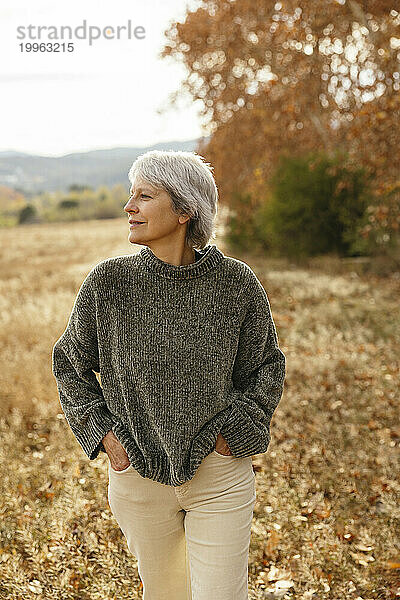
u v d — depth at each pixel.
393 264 12.74
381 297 9.96
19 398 5.37
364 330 7.80
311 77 11.32
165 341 2.02
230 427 2.07
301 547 3.11
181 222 2.05
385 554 2.98
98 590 2.78
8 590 2.77
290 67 11.83
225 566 2.07
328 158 14.52
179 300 2.03
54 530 3.15
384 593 2.80
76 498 3.43
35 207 81.25
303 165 14.66
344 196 14.16
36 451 4.62
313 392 5.38
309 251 14.86
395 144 8.00
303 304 9.69
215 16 13.36
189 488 2.09
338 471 3.89
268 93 13.45
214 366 2.04
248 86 14.58
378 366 6.23
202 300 2.04
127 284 2.05
